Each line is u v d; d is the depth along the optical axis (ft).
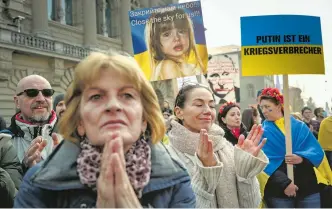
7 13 57.21
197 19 18.62
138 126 4.58
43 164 4.58
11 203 8.47
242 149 7.44
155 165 4.74
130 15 19.29
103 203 4.09
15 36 54.24
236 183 7.78
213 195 6.98
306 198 11.65
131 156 4.52
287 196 11.17
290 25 11.71
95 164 4.40
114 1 83.41
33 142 8.43
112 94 4.49
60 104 12.33
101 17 79.46
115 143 4.14
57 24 67.00
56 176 4.38
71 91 4.79
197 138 8.01
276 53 11.62
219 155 8.05
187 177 4.94
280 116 12.53
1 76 53.11
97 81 4.52
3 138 9.32
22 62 57.31
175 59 18.72
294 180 11.80
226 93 33.81
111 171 4.09
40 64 60.29
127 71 4.58
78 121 4.75
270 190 11.35
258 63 11.65
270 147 12.04
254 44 11.75
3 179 8.43
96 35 73.87
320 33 11.93
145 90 4.91
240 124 14.48
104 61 4.56
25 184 4.55
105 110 4.40
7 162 9.11
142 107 4.85
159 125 5.02
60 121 4.81
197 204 6.83
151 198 4.62
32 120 10.71
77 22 72.95
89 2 72.43
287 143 11.16
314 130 26.71
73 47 64.90
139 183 4.40
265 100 12.55
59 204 4.45
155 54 18.95
